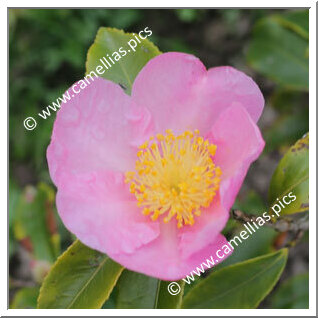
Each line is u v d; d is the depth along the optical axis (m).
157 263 0.25
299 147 0.27
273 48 0.38
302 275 0.33
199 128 0.27
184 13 0.48
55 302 0.27
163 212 0.27
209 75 0.26
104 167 0.27
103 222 0.26
